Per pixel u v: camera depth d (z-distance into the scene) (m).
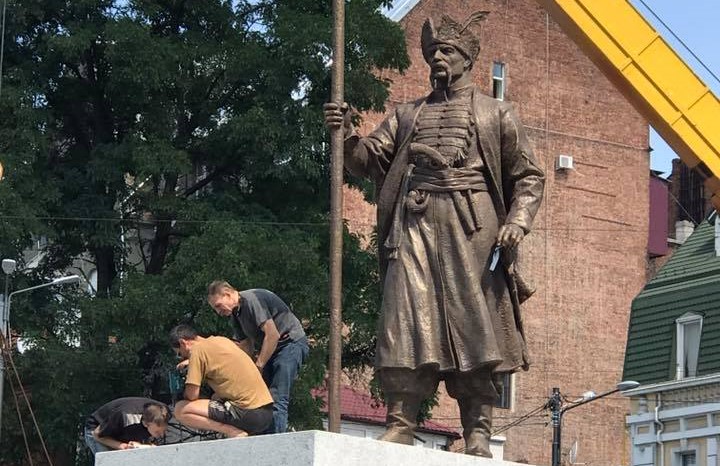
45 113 28.12
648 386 42.16
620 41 16.61
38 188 27.84
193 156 29.30
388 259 11.09
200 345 11.59
